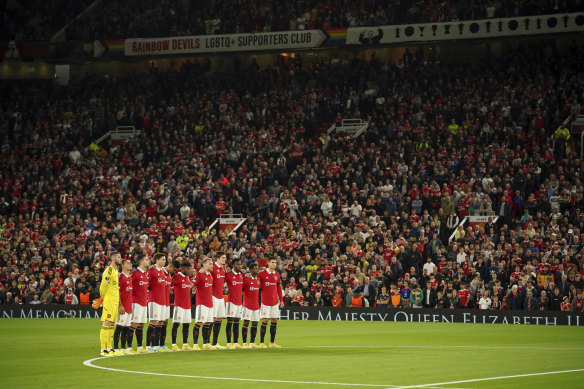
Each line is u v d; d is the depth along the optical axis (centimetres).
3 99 6144
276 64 6025
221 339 2847
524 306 3638
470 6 5291
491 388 1471
